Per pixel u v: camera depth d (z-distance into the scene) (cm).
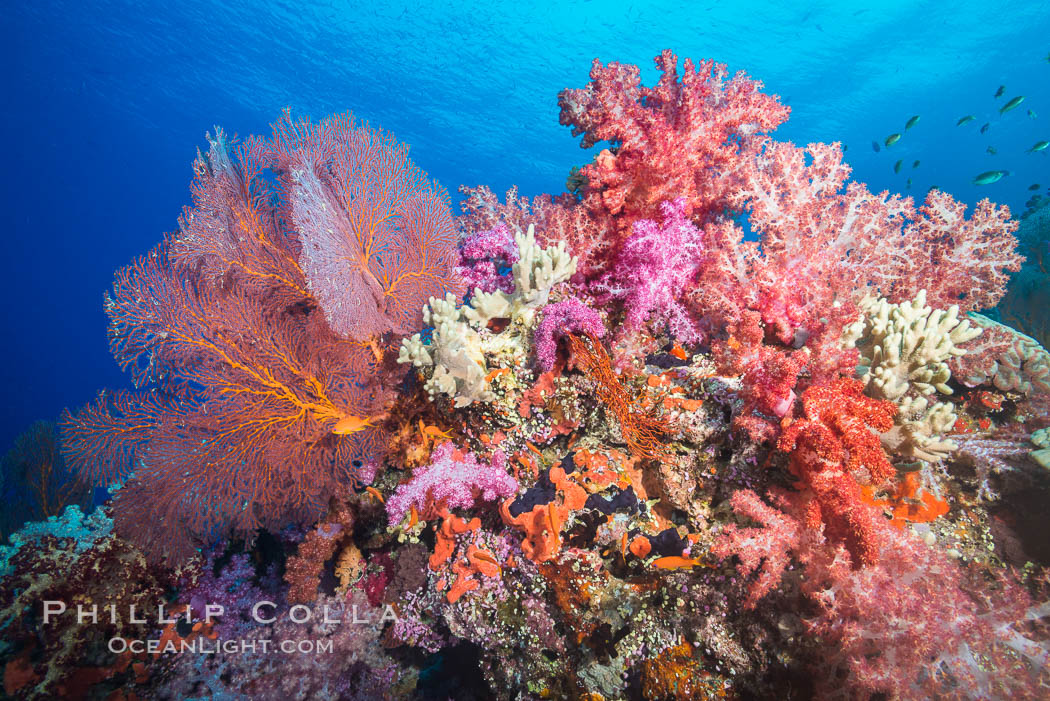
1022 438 326
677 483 332
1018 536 301
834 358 278
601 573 330
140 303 372
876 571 255
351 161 412
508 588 359
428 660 482
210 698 427
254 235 411
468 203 512
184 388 387
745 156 404
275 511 406
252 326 381
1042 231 888
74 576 421
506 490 346
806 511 254
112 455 389
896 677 242
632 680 322
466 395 356
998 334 337
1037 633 258
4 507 811
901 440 271
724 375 328
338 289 355
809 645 275
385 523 446
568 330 334
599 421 355
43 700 407
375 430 406
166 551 411
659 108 406
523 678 367
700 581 311
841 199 348
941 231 379
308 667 431
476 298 364
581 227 410
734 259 350
